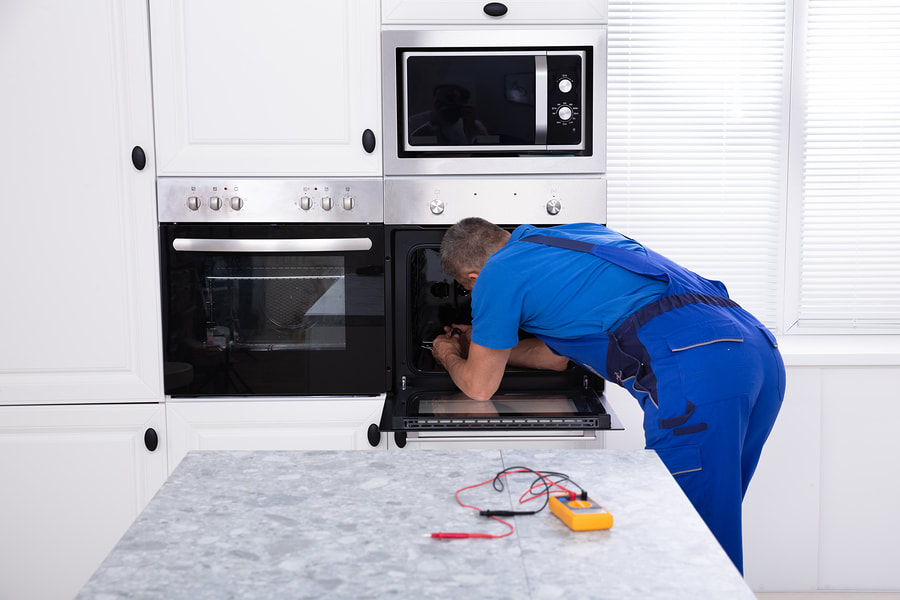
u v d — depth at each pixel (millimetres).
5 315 2297
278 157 2262
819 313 2943
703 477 1870
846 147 2875
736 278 2932
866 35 2834
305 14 2217
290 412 2338
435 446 2297
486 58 2215
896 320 2941
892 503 2777
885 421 2742
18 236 2273
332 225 2291
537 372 2355
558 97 2230
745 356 1901
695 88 2854
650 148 2881
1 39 2205
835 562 2809
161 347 2316
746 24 2836
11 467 2342
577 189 2266
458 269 2123
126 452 2348
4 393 2314
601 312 1961
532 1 2221
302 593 938
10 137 2240
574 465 1359
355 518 1146
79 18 2203
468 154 2281
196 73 2230
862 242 2908
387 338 2338
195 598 928
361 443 2355
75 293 2297
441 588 950
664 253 2914
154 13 2207
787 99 2861
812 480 2758
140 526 1120
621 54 2846
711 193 2893
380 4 2215
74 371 2322
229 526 1120
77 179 2258
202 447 2348
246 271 2307
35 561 2377
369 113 2246
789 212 2904
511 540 1077
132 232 2279
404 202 2271
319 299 2318
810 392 2725
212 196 2264
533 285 1976
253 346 2334
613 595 935
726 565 1009
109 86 2227
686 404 1859
